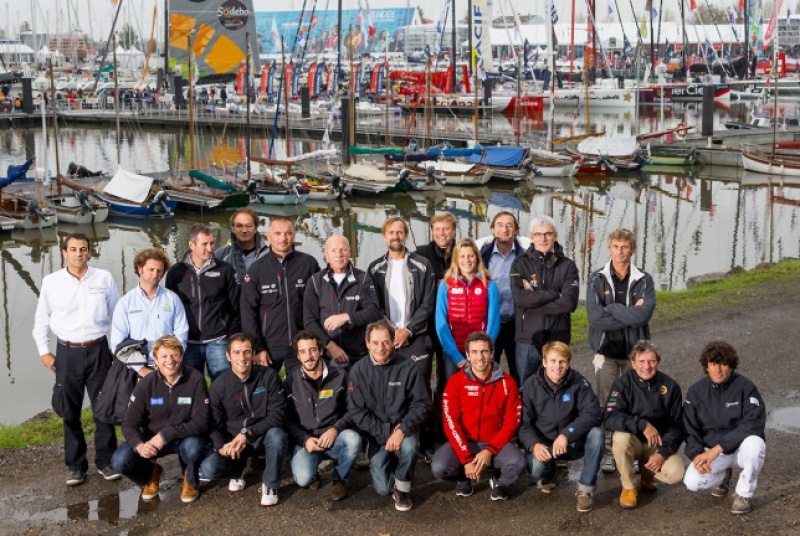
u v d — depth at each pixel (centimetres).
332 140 5306
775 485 693
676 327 1173
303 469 676
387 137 4734
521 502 675
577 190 3784
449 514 657
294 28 9194
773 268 1575
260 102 6612
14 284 2273
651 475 683
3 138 5681
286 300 756
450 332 743
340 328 736
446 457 674
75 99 6788
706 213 3072
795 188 3634
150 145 5394
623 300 741
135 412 670
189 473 675
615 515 651
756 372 975
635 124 5778
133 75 8656
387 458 667
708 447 663
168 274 762
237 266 824
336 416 678
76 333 715
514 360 816
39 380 1370
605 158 4091
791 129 4812
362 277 743
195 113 6244
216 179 3409
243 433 666
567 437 654
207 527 642
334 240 738
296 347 675
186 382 671
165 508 675
